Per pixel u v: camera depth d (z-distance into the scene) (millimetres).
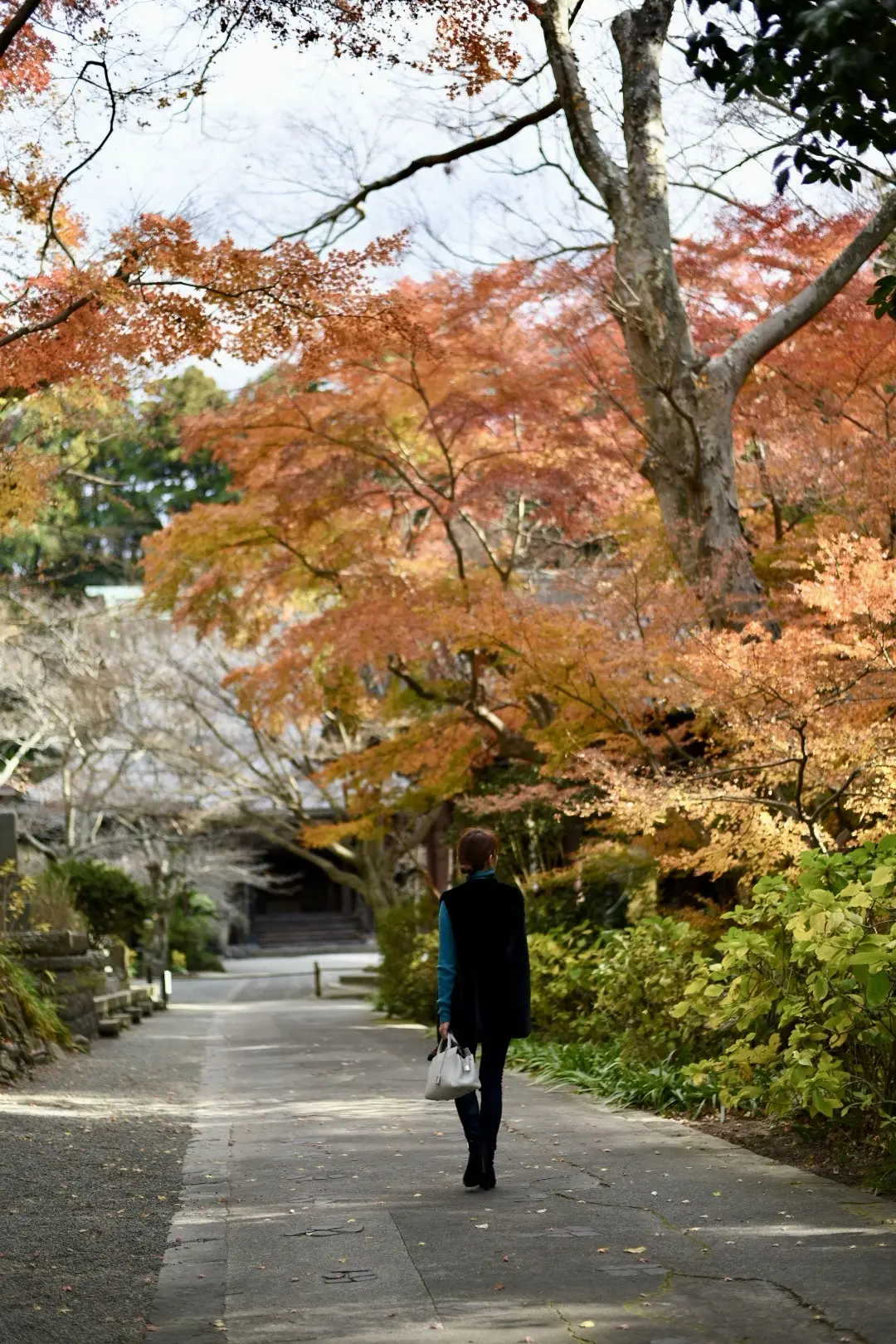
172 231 7727
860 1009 5602
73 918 15594
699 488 10977
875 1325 3543
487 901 5770
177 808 28750
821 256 11609
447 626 11383
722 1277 4090
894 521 9977
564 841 17000
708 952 9383
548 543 16078
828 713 7797
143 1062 12695
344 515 14680
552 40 11312
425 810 19266
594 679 10477
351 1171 6156
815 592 7508
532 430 13453
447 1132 7297
